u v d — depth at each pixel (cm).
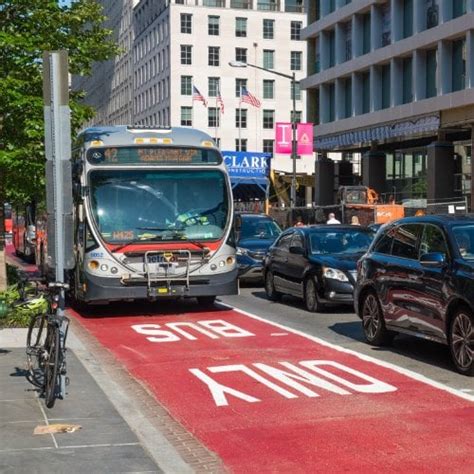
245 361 1059
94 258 1487
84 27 1489
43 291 848
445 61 4275
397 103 4762
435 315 987
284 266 1728
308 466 609
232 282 1551
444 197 4419
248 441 684
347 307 1652
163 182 1529
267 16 9500
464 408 784
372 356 1080
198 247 1520
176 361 1071
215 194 1555
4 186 1460
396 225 1139
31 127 1339
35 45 1374
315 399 836
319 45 5778
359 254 1622
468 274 928
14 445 629
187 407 812
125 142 1524
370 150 5247
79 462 584
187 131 1584
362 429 712
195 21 9256
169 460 610
